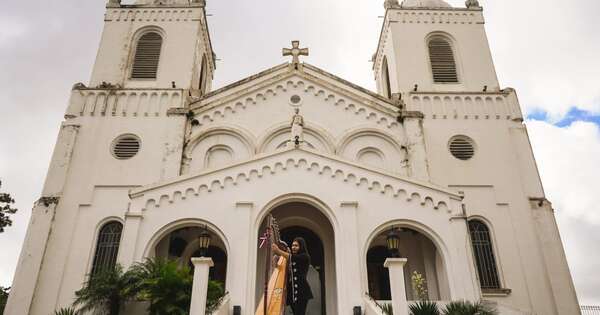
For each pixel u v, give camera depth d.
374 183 18.19
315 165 18.41
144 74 26.84
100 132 24.30
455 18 29.50
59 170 22.89
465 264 16.83
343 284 16.05
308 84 25.81
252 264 16.36
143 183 22.83
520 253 21.80
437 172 23.78
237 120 24.89
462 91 26.36
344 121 25.00
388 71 30.56
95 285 15.40
